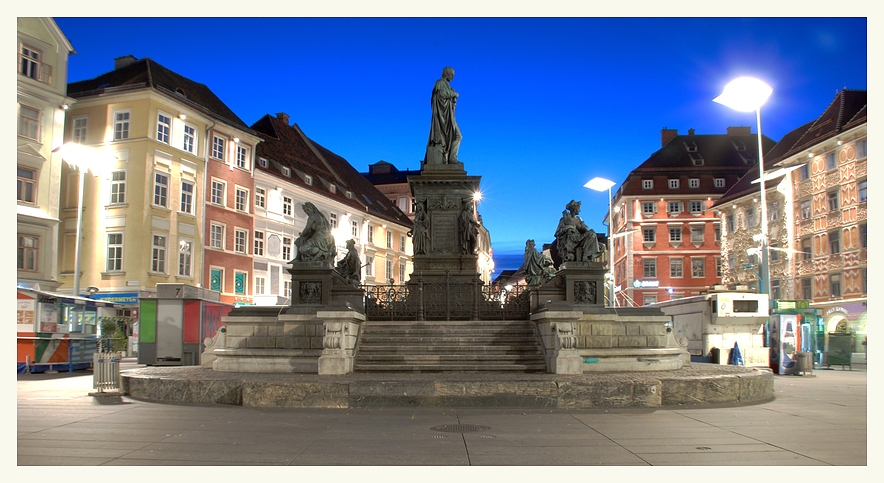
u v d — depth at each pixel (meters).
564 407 12.64
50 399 14.14
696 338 25.38
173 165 41.47
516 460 7.87
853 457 8.14
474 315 21.00
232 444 8.86
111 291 38.84
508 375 15.21
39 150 35.38
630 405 12.80
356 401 12.66
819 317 29.88
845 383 19.89
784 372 23.94
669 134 78.31
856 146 45.16
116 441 9.09
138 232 39.06
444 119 24.25
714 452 8.41
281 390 12.80
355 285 20.78
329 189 57.62
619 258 76.31
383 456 8.09
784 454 8.29
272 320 18.22
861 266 44.34
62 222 40.41
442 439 9.26
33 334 22.91
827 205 47.88
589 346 18.45
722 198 65.12
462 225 23.44
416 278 22.58
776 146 63.59
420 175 23.56
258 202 49.00
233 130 46.72
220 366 17.73
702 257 70.25
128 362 31.39
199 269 43.06
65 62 37.16
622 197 72.06
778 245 54.03
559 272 20.89
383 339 18.41
